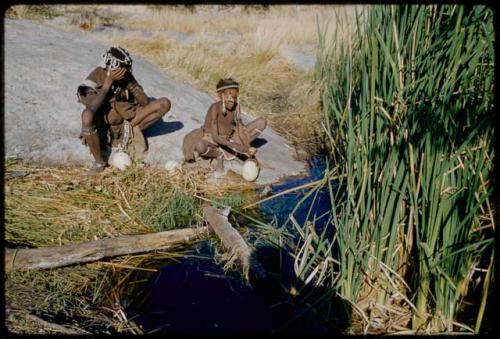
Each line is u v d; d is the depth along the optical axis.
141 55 10.01
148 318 3.57
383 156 3.53
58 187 5.15
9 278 3.71
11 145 5.58
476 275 3.39
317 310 3.56
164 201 5.14
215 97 8.61
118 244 4.29
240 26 15.39
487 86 3.01
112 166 5.66
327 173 4.45
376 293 3.56
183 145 6.16
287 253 4.41
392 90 3.52
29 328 3.21
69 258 4.03
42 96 6.36
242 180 5.98
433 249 3.16
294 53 12.07
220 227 4.62
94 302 3.70
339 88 5.32
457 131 3.16
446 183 3.11
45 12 14.70
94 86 5.40
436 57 3.15
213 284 4.00
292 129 8.02
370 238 3.64
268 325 3.53
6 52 7.05
